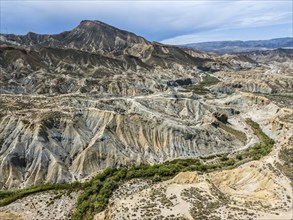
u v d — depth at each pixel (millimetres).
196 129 107812
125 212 47094
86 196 64125
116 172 75188
